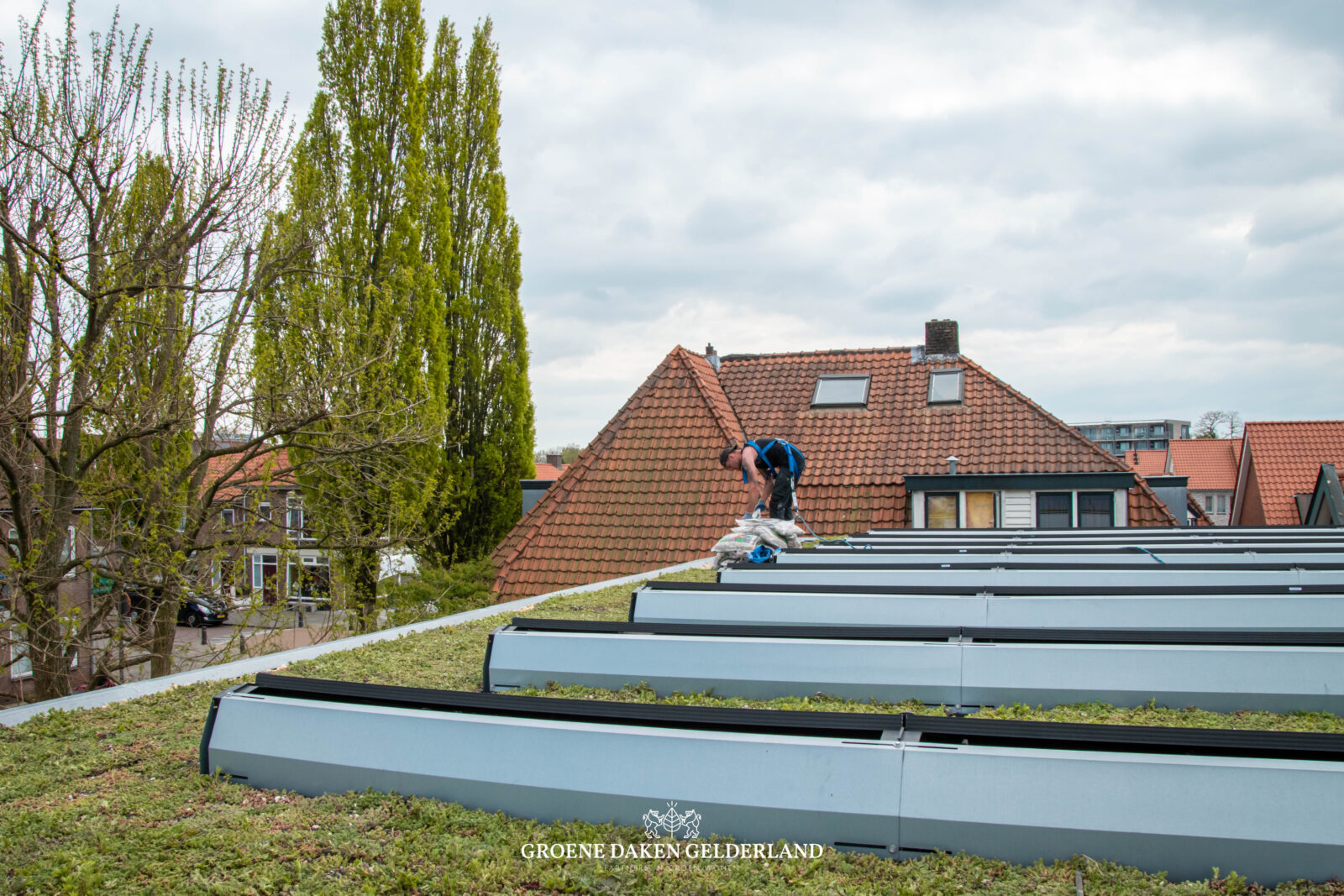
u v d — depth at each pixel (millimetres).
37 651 10805
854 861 2668
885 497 15891
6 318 9867
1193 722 3727
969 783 2713
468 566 16156
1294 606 4891
